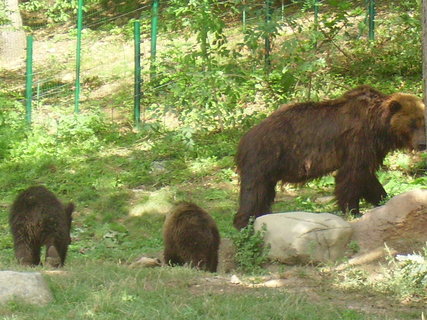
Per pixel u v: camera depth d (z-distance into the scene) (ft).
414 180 48.75
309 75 60.18
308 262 34.60
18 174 58.13
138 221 48.75
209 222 36.52
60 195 54.49
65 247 35.19
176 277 31.53
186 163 57.72
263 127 41.96
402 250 34.55
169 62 72.64
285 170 41.88
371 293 30.37
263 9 62.34
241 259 36.06
